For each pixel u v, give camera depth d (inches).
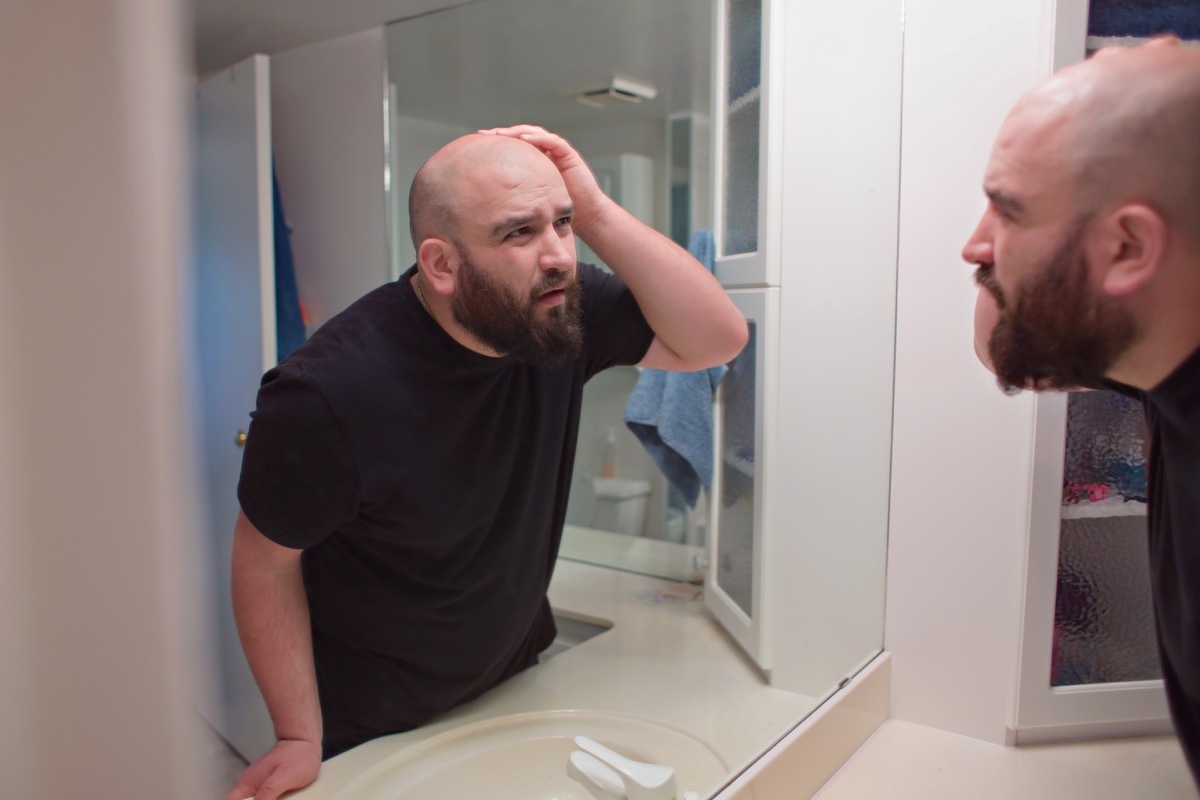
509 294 31.4
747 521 45.4
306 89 37.6
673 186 56.9
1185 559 26.1
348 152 39.9
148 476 12.7
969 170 40.6
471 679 36.3
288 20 35.7
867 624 43.9
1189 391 24.2
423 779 31.5
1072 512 40.0
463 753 33.4
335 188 39.7
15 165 11.1
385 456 32.3
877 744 41.6
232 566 28.4
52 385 11.6
